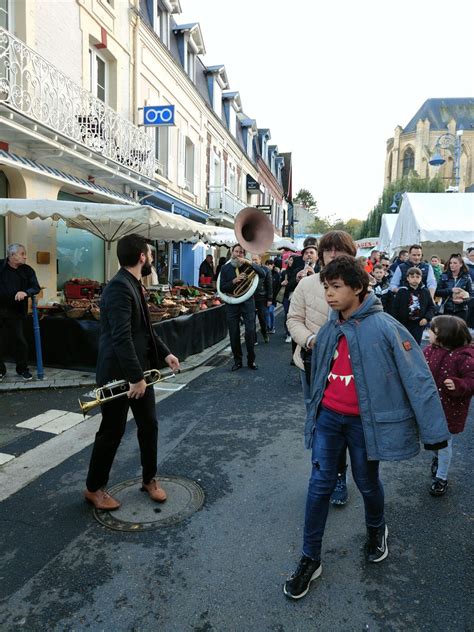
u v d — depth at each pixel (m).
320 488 2.46
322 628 2.21
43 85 8.54
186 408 5.40
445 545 2.84
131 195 13.26
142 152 12.52
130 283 3.09
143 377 3.00
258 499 3.37
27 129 7.97
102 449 3.14
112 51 11.98
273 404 5.57
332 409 2.49
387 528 3.02
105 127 10.55
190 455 4.11
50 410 5.25
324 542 2.87
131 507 3.26
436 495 3.43
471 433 4.71
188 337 8.00
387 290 7.41
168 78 15.72
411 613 2.29
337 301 2.36
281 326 12.92
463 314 7.69
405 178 44.16
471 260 9.19
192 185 19.17
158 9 15.21
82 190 10.58
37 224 9.27
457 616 2.28
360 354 2.36
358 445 2.45
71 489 3.51
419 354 2.37
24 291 6.16
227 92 25.19
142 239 3.15
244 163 29.23
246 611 2.31
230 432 4.66
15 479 3.67
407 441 2.34
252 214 7.28
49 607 2.34
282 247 15.42
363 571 2.60
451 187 20.75
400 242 14.63
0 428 4.72
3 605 2.35
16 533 2.95
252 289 7.07
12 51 7.74
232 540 2.89
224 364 7.80
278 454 4.14
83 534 2.94
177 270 19.00
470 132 60.78
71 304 7.16
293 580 2.41
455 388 3.24
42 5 9.12
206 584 2.50
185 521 3.09
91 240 11.97
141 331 3.20
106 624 2.23
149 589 2.46
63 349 6.83
